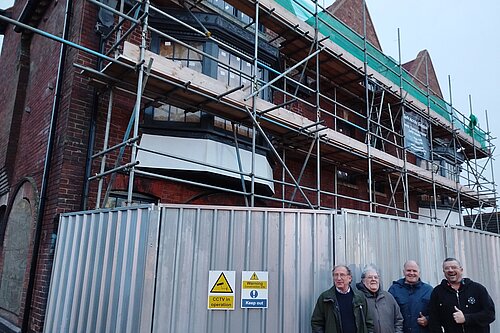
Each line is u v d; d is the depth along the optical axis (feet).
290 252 17.61
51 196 23.25
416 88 47.29
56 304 19.20
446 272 15.75
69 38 26.07
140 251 16.25
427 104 48.57
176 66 22.00
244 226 17.48
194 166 25.73
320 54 35.14
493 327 25.66
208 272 16.76
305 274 17.56
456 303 15.35
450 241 23.65
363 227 19.13
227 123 29.19
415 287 17.38
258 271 17.13
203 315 16.38
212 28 29.04
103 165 22.07
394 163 39.37
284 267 17.38
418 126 44.96
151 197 26.03
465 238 24.88
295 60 37.35
